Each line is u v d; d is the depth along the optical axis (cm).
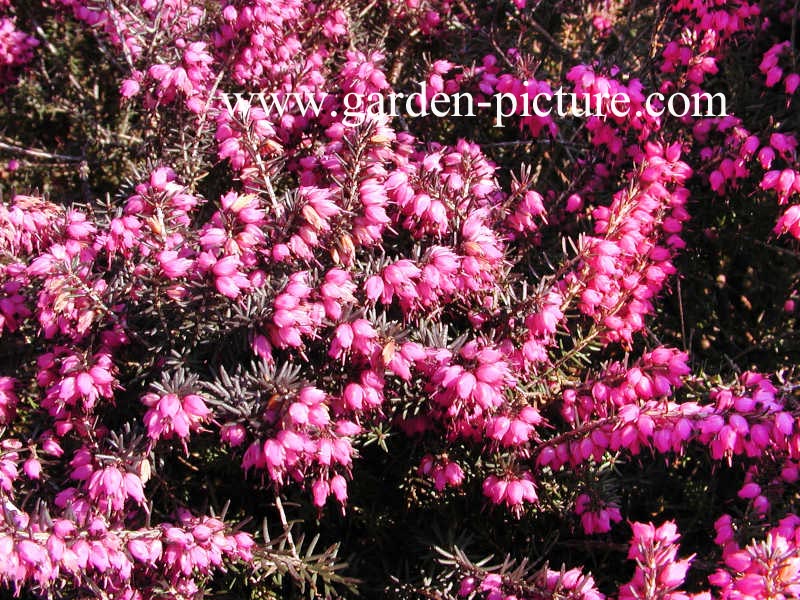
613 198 30
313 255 25
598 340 30
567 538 29
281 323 22
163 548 23
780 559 20
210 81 33
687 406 24
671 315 36
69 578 23
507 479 25
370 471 30
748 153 30
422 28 38
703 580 27
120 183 43
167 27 32
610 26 43
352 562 29
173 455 29
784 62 32
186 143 32
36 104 45
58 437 26
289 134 32
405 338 24
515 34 40
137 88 31
